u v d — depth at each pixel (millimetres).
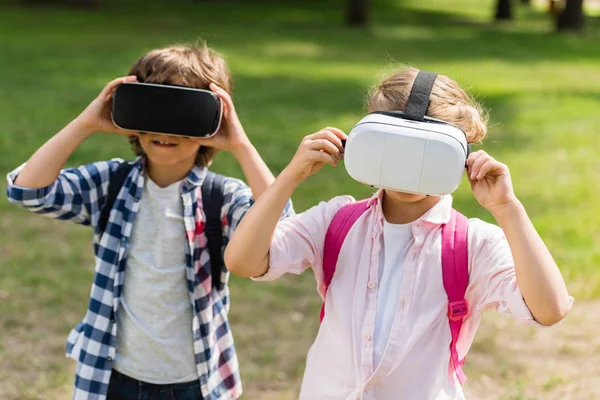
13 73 12383
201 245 2484
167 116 2297
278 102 11242
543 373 4152
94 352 2453
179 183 2471
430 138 1771
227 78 2564
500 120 10562
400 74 1974
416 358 1959
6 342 4234
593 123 10617
